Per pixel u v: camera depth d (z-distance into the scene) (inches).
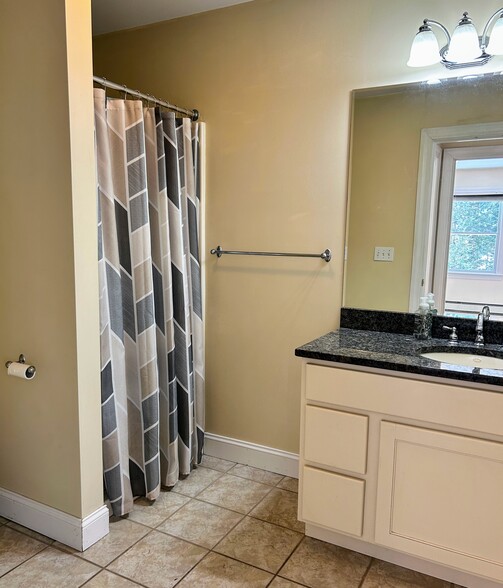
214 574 70.3
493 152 76.7
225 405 105.0
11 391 78.9
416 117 81.1
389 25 81.1
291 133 91.0
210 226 101.0
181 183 93.2
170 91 102.0
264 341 98.6
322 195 89.7
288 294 94.9
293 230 92.9
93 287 72.8
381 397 67.0
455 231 80.6
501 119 75.7
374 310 87.7
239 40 93.7
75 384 71.7
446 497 64.8
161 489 93.3
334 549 76.1
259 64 92.4
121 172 80.0
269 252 95.7
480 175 77.9
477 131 77.4
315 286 92.2
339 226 88.8
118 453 81.2
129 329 83.6
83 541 74.7
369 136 84.8
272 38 90.6
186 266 95.6
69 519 75.3
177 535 79.1
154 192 86.7
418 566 70.9
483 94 76.4
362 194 86.5
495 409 60.1
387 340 80.0
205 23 96.5
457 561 65.3
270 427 100.3
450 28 77.0
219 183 99.1
